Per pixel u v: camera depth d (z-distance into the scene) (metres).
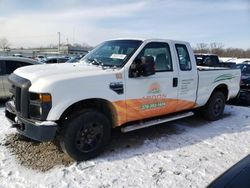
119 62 4.70
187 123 6.55
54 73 4.14
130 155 4.55
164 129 6.00
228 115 7.48
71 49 54.09
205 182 3.76
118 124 4.61
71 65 4.86
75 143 4.12
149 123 5.14
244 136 5.67
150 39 5.07
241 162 2.74
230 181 2.43
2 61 8.05
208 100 6.58
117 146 4.92
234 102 9.64
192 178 3.85
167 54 5.29
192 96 5.86
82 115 4.12
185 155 4.62
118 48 5.05
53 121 3.88
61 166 4.09
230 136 5.64
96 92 4.20
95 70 4.42
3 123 5.98
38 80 3.95
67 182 3.66
